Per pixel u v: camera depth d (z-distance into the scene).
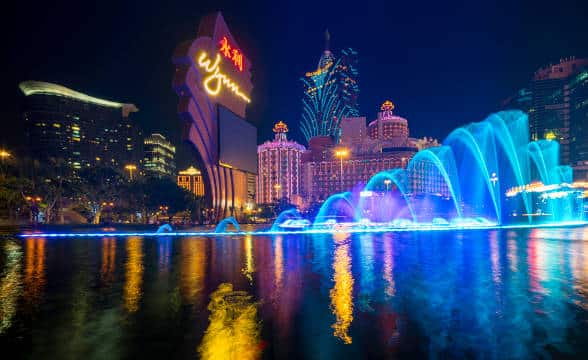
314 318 8.57
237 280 13.20
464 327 7.85
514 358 6.24
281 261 18.09
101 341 7.11
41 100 195.00
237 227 53.19
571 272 14.28
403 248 23.77
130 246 27.42
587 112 147.25
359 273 14.45
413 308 9.32
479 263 16.77
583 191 89.44
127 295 10.95
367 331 7.66
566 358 6.22
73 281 13.20
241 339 7.22
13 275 14.55
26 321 8.42
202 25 66.06
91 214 75.50
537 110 173.75
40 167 76.81
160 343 7.01
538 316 8.55
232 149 69.81
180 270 15.52
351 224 53.56
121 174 81.94
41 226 51.19
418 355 6.39
